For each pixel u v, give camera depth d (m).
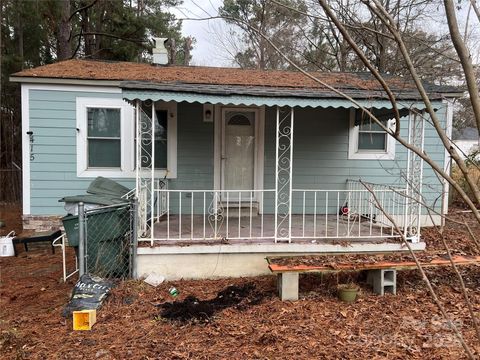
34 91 7.07
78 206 4.52
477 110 1.18
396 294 4.76
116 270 4.93
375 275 4.85
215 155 7.37
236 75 7.42
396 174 7.30
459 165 1.27
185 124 7.31
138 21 13.16
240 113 7.38
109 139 7.34
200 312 4.12
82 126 7.23
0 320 3.93
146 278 5.01
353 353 3.31
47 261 6.34
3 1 11.60
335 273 5.12
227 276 5.24
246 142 7.44
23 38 13.19
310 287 5.01
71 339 3.56
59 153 7.22
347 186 7.73
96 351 3.33
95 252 4.74
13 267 5.99
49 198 7.25
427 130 7.79
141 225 5.55
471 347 3.39
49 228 7.25
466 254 5.30
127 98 4.82
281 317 4.07
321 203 7.70
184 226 6.28
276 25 7.23
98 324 3.87
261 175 7.44
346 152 7.71
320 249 5.30
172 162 7.32
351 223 6.65
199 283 5.04
